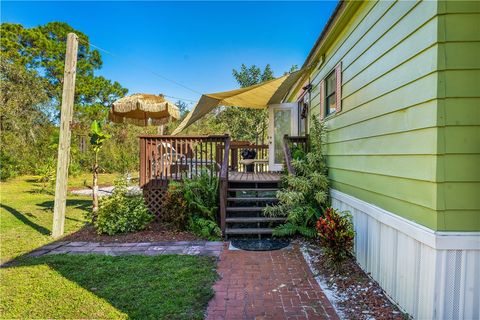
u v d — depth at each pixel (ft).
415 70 8.91
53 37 74.84
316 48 19.61
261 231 18.15
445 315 7.87
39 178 47.06
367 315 9.44
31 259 14.26
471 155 7.82
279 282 11.91
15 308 9.68
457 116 7.80
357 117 13.91
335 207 17.49
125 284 11.45
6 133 50.08
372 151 12.15
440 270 7.88
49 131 56.39
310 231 17.43
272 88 25.21
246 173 29.09
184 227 19.89
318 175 18.30
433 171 8.00
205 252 15.55
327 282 11.94
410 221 9.20
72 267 13.16
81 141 53.31
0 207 27.81
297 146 22.95
